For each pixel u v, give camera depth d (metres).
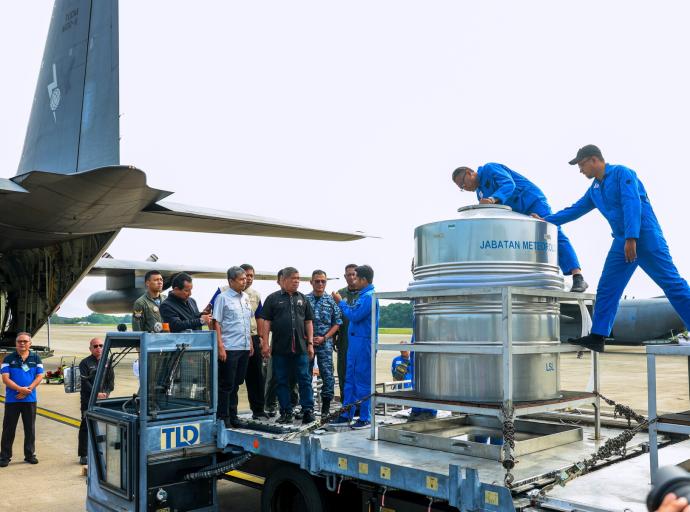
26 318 17.88
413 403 3.70
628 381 13.80
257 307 6.39
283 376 5.20
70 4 14.52
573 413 4.95
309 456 3.63
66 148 14.23
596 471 3.22
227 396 5.18
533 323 3.60
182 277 5.43
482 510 2.75
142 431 3.95
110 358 4.54
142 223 14.92
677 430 2.86
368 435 4.15
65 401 12.57
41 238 15.35
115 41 13.24
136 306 6.29
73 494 5.91
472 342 3.55
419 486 3.02
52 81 15.09
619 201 3.73
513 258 3.61
